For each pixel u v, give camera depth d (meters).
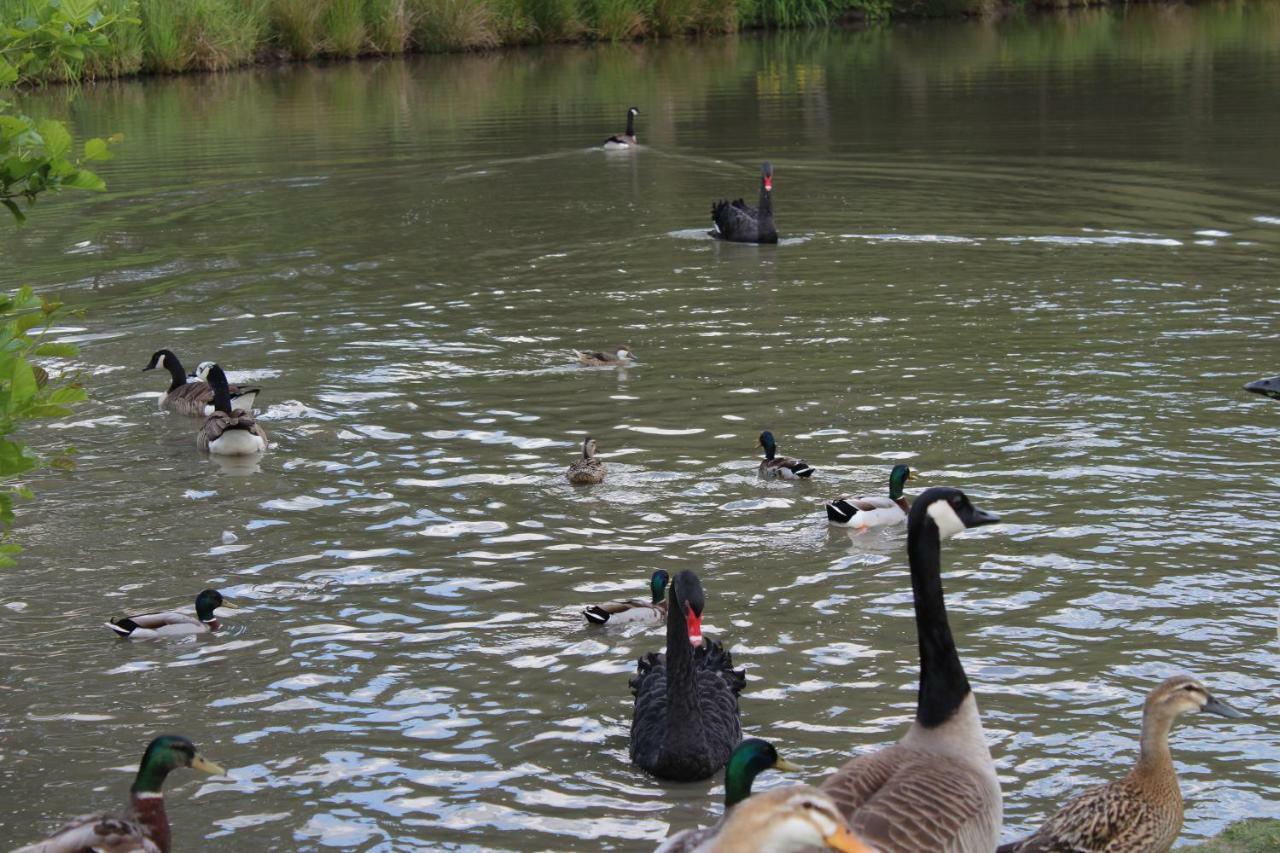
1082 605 12.43
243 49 55.59
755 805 5.98
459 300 23.66
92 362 20.61
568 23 63.53
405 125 42.41
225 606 12.83
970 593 12.75
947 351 20.06
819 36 66.44
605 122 42.50
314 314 22.92
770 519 14.59
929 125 40.69
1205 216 28.62
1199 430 16.59
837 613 12.54
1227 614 12.19
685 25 66.06
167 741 8.76
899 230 28.33
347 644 12.12
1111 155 35.41
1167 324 21.12
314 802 9.87
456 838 9.45
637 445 16.70
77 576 13.46
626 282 24.75
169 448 17.03
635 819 9.66
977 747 7.67
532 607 12.77
